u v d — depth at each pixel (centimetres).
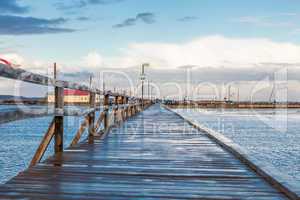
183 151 652
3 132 2264
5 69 337
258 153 1152
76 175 434
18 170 980
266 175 418
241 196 353
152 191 368
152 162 533
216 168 490
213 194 359
